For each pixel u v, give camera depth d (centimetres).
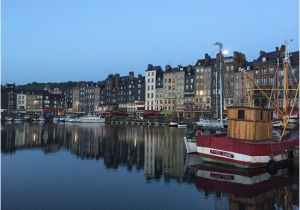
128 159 3481
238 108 2984
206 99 11619
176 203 1984
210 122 7581
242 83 9744
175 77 12706
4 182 2441
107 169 2938
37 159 3456
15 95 18512
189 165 3111
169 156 3688
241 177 2612
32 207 1889
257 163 2794
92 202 1988
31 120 14075
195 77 11994
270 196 2128
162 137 6075
